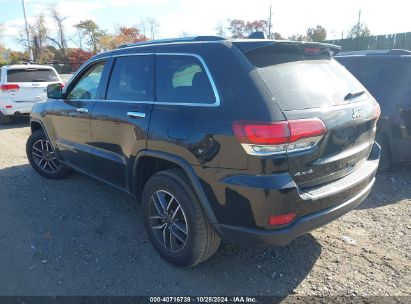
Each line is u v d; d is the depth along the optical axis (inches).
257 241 105.5
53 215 167.3
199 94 114.7
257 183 99.7
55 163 211.2
